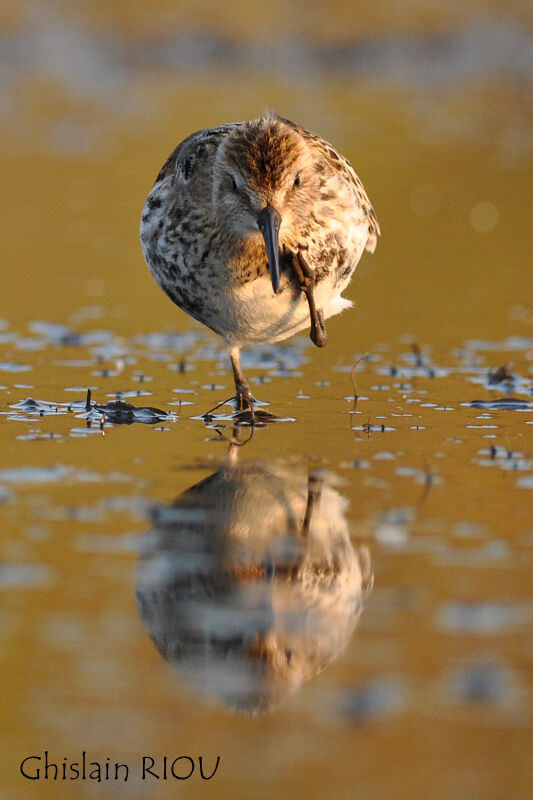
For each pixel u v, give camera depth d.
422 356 13.62
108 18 32.12
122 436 10.46
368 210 12.11
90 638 6.73
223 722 6.02
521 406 11.53
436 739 5.84
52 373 12.80
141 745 5.85
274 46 32.53
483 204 21.66
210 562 7.68
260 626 6.93
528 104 30.42
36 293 16.34
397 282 17.19
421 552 7.77
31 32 31.23
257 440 10.37
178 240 11.34
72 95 29.88
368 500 8.73
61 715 6.08
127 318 15.44
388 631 6.79
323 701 6.18
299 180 10.87
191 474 9.34
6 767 5.82
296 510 8.53
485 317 15.38
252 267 11.08
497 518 8.35
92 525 8.20
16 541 7.89
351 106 29.52
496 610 6.95
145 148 25.03
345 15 33.22
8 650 6.57
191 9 32.78
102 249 18.66
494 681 6.27
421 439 10.39
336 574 7.49
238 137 10.87
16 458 9.72
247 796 5.52
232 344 11.89
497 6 33.31
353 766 5.68
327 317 12.07
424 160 24.70
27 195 21.48
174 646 6.64
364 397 11.95
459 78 32.09
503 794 5.47
